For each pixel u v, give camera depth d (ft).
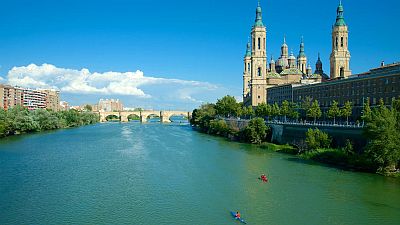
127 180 310.65
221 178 314.96
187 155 443.73
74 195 266.16
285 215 223.51
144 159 415.44
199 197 260.42
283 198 256.32
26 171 345.51
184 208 236.84
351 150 367.45
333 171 337.11
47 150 488.02
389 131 314.14
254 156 432.25
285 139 523.70
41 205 243.19
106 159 416.26
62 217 221.66
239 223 211.41
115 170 351.87
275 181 302.66
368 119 328.70
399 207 236.63
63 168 360.89
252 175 325.01
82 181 306.96
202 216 222.48
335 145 415.03
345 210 231.50
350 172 332.60
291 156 430.61
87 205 243.60
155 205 243.19
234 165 372.79
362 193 265.34
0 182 301.84
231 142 595.06
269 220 215.72
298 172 334.65
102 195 265.95
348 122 526.98
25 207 239.09
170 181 306.35
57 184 296.30
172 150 492.13
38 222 213.66
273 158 415.03
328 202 246.68
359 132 373.81
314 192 269.44
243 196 261.65
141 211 231.71
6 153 456.45
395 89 479.00
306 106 599.16
